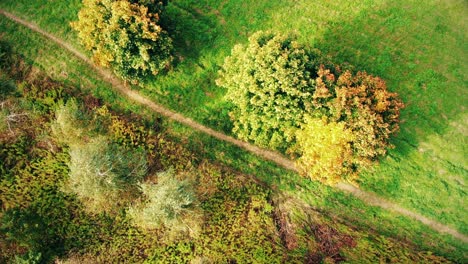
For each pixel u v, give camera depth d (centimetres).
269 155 3262
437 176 3231
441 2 3400
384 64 3334
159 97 3266
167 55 3048
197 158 3186
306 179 3238
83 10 2881
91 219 3103
